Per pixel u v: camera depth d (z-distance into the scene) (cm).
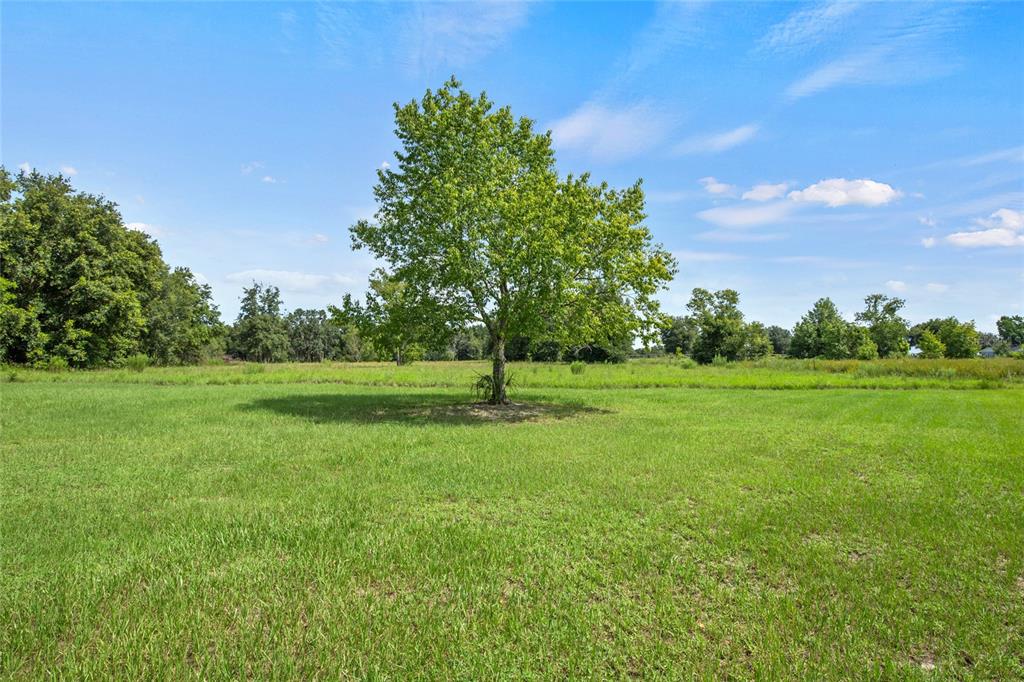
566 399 2178
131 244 4869
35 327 3984
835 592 465
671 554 535
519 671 343
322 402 1933
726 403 2094
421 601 432
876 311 9338
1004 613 430
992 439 1245
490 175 1730
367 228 1775
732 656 366
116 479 805
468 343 8875
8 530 577
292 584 458
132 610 410
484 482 805
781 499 739
